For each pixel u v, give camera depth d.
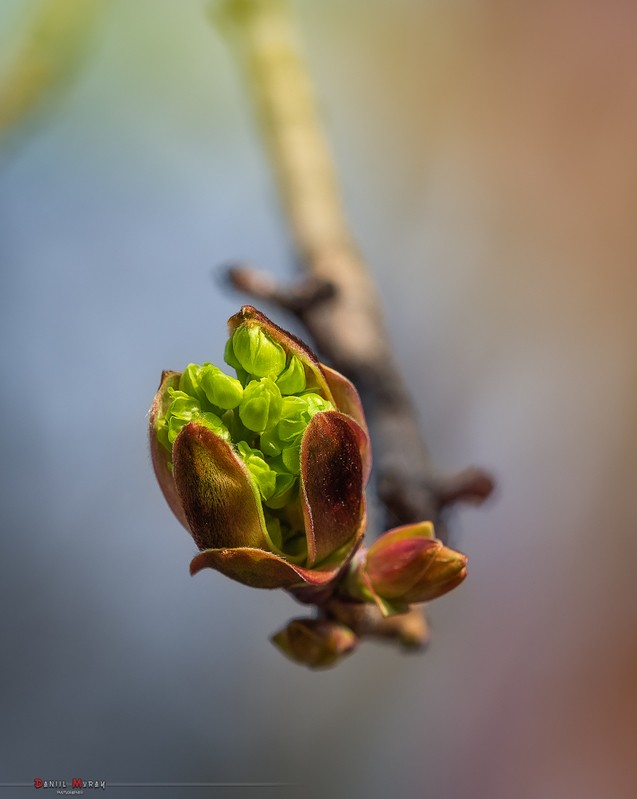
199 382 0.15
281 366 0.15
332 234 0.19
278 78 0.20
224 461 0.15
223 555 0.15
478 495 0.18
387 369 0.18
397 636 0.16
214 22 0.21
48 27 0.23
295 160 0.20
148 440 0.15
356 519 0.15
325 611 0.16
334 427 0.15
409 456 0.18
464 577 0.16
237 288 0.19
